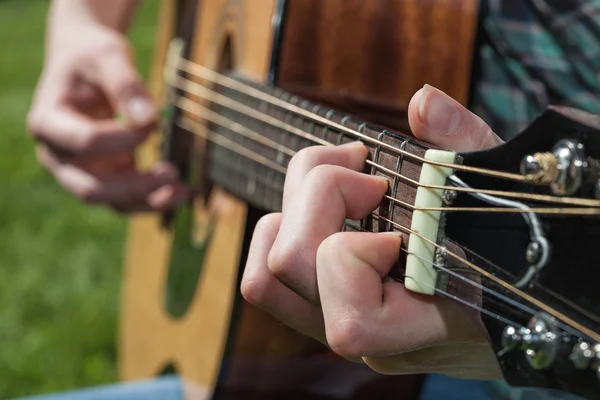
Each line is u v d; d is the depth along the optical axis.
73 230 1.91
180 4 0.92
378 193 0.55
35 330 1.52
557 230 0.50
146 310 0.97
